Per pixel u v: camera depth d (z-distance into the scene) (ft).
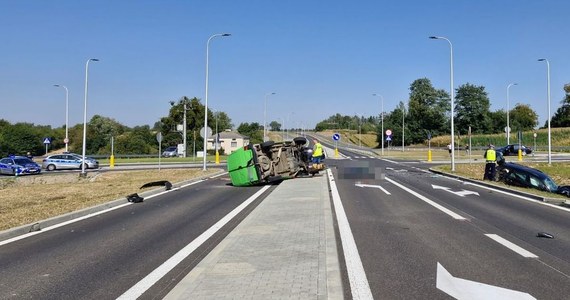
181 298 18.94
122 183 85.10
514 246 29.78
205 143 114.93
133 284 22.52
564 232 34.55
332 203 51.57
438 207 48.11
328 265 24.57
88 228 37.86
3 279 23.44
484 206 48.88
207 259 25.54
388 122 419.54
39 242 32.37
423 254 27.68
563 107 402.11
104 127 371.35
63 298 20.53
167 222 40.68
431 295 20.22
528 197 56.80
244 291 19.74
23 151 252.83
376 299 19.76
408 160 164.04
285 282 21.01
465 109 419.13
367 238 32.42
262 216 40.14
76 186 80.38
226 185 78.43
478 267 24.77
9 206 51.96
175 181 83.87
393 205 49.70
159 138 129.39
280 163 79.97
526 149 203.72
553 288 21.20
